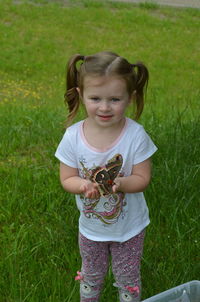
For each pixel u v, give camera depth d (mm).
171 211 3855
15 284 3115
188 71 11062
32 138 5523
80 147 2533
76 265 3318
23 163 4938
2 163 4965
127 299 2787
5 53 11266
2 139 5480
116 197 2547
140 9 15102
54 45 12062
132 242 2645
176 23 14203
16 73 10234
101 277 2793
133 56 11758
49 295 3107
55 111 6812
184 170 4195
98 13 14352
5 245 3557
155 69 11031
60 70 10602
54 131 5695
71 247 3518
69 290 3086
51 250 3502
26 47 11781
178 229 3551
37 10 14188
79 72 2477
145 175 2545
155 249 3480
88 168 2545
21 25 13125
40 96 8641
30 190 4352
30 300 3008
